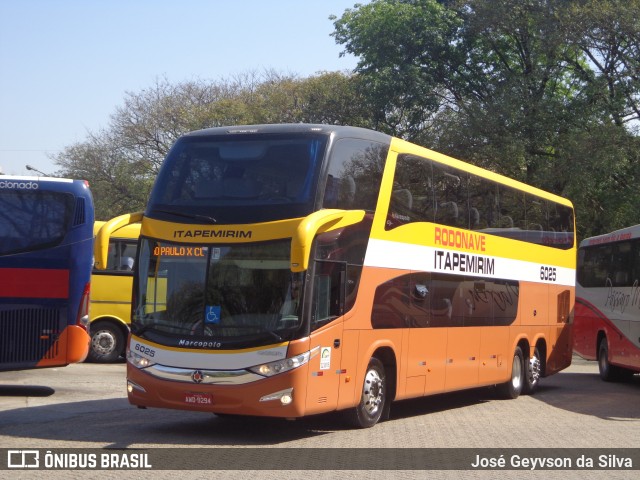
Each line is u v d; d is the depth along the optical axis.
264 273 10.89
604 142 32.59
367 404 12.41
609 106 34.59
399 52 39.28
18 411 13.48
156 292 11.32
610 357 22.50
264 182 11.30
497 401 17.66
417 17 38.84
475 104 35.59
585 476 9.23
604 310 23.02
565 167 32.81
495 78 37.94
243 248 11.03
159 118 56.69
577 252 25.61
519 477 9.07
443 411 15.50
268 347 10.65
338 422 12.48
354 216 11.86
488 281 16.67
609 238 22.92
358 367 11.96
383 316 12.62
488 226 16.78
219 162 11.63
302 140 11.49
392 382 13.10
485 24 35.88
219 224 11.20
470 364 15.78
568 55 37.16
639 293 20.34
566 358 21.25
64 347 15.33
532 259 19.09
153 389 11.04
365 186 12.31
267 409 10.59
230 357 10.71
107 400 15.00
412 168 13.79
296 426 12.55
